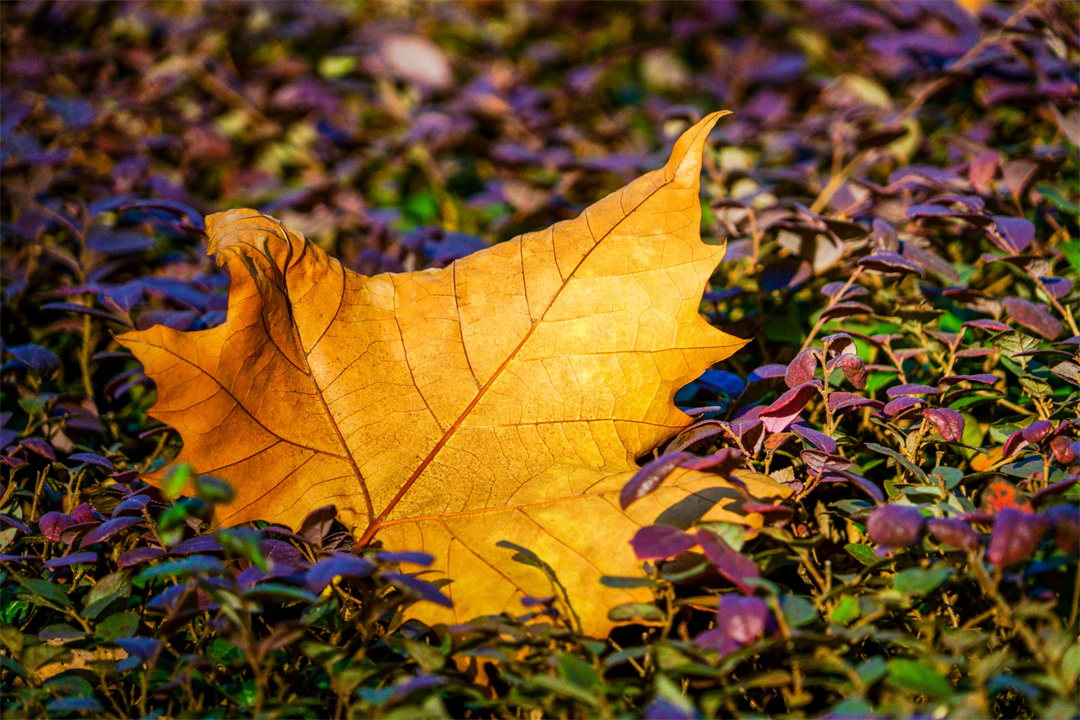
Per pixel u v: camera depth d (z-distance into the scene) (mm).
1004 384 1020
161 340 908
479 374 950
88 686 890
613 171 1353
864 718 842
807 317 1074
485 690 894
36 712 891
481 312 956
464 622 900
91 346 1111
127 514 956
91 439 1038
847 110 1395
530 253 960
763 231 1079
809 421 1003
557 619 889
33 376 1040
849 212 1112
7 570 947
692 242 951
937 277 1100
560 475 931
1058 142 1176
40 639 906
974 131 1207
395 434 941
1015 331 977
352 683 877
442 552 918
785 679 862
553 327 952
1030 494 907
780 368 977
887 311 1046
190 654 913
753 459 960
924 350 1008
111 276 1160
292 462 933
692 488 913
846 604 892
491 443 942
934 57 1474
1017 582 883
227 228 935
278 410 933
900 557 909
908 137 1267
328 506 908
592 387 948
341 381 942
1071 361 973
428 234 1179
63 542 942
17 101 1579
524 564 910
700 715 859
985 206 1116
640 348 949
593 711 869
